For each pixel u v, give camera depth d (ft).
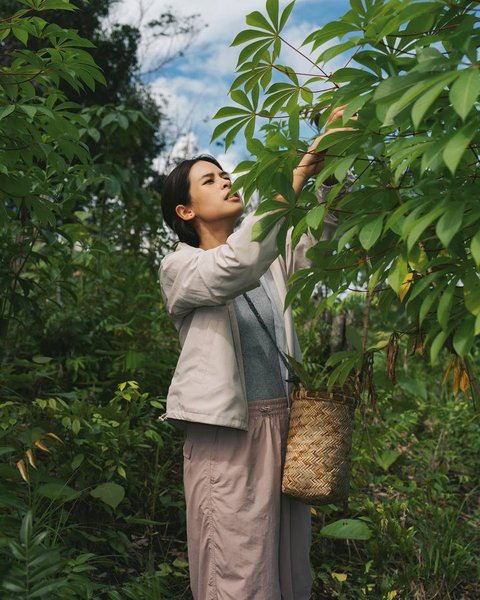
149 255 14.92
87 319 13.23
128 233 15.24
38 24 6.26
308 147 4.99
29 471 8.11
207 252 6.34
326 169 4.15
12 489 7.48
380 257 4.93
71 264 11.32
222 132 5.14
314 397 6.47
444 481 11.83
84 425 8.94
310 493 6.31
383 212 4.19
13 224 9.52
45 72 6.74
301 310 14.88
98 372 12.85
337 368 5.93
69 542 7.87
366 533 8.98
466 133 3.16
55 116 6.97
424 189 4.23
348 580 9.07
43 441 8.78
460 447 13.85
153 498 9.21
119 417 9.27
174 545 9.21
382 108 3.66
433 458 12.82
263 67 4.98
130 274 14.34
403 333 5.82
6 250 9.47
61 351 12.55
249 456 6.50
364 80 4.10
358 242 4.92
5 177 7.38
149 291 14.88
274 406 6.73
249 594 6.33
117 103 33.78
